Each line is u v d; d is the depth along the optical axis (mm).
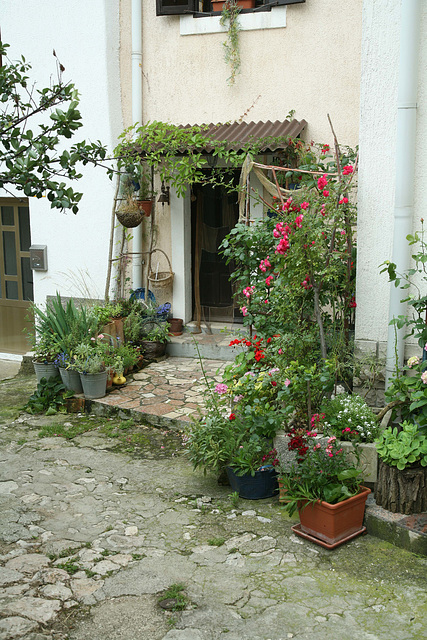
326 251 5066
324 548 3982
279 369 4691
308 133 7387
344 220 5395
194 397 6656
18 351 9719
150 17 7949
